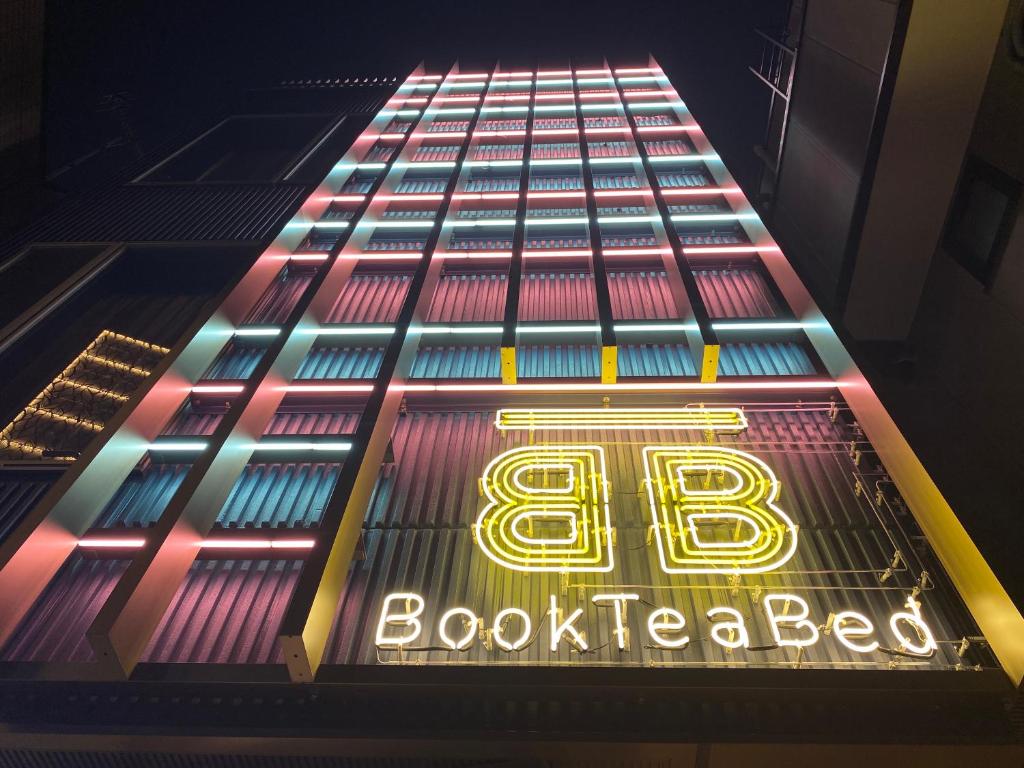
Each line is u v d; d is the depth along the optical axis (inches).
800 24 879.7
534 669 363.9
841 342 540.1
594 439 542.0
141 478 526.9
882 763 359.3
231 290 639.8
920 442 437.1
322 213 858.1
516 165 924.6
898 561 434.6
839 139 757.9
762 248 708.0
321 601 374.9
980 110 621.9
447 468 522.3
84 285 702.5
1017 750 344.2
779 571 434.0
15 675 374.3
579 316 682.2
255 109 1136.2
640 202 839.1
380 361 640.4
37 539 421.4
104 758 409.4
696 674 358.6
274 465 536.7
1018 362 578.9
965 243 652.7
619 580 431.8
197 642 412.5
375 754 370.6
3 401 606.9
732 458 498.9
